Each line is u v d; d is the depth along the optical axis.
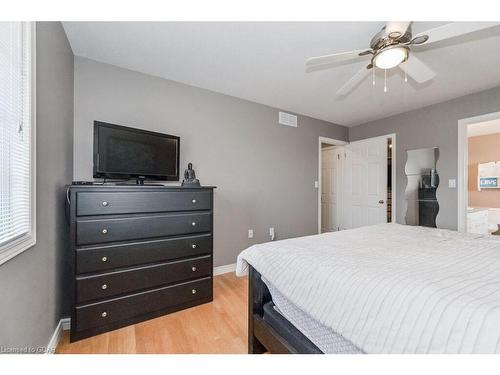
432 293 0.77
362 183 4.00
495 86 2.65
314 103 3.22
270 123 3.34
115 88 2.23
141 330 1.71
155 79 2.44
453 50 1.95
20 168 1.10
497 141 4.51
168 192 1.94
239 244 3.06
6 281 0.95
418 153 3.33
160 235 1.90
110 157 1.91
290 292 1.12
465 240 1.58
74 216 1.58
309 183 3.79
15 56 1.05
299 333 1.14
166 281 1.93
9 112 1.00
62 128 1.71
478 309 0.66
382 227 2.08
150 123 2.41
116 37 1.81
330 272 1.03
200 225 2.10
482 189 4.72
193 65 2.24
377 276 0.92
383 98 3.01
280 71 2.35
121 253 1.74
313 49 1.97
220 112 2.88
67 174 1.85
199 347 1.53
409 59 1.69
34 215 1.18
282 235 3.48
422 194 3.29
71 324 1.56
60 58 1.66
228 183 2.96
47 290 1.42
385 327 0.78
